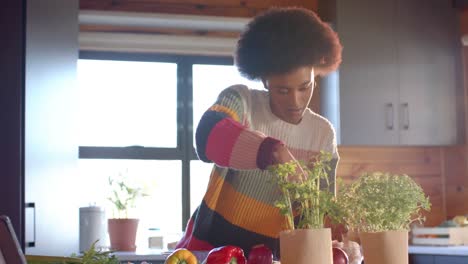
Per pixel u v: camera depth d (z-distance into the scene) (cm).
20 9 320
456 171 545
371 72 496
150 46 498
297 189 171
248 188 229
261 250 191
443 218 547
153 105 505
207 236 234
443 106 510
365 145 496
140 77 505
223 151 201
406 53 504
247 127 212
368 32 499
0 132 313
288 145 237
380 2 502
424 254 461
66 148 374
